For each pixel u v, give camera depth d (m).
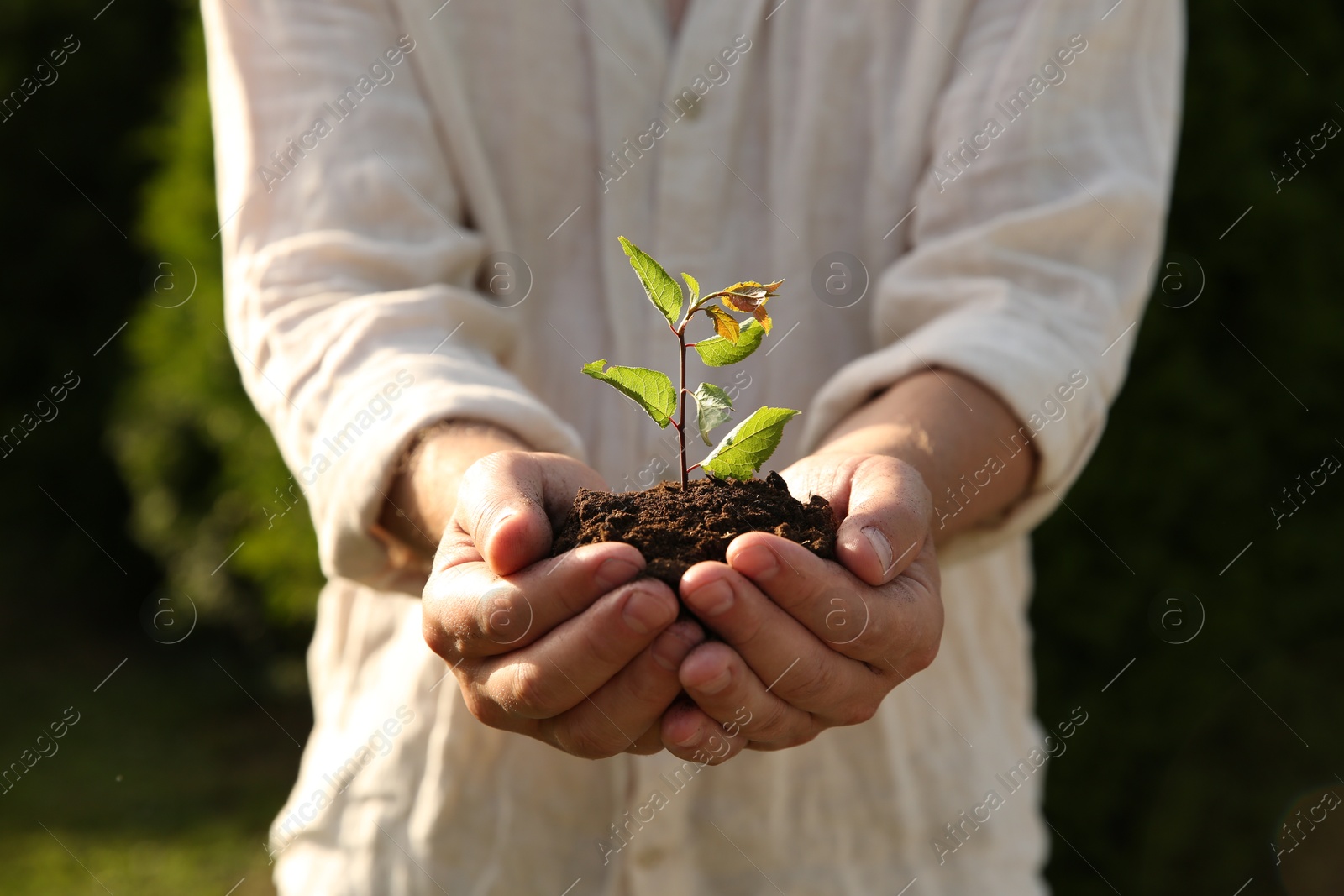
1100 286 1.27
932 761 1.34
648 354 1.38
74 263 5.52
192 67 4.18
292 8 1.34
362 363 1.19
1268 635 2.90
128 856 3.58
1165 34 1.39
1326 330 2.97
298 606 3.89
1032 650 2.89
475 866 1.29
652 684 0.89
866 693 0.96
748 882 1.30
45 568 5.65
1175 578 2.87
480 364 1.23
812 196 1.39
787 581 0.87
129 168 5.51
